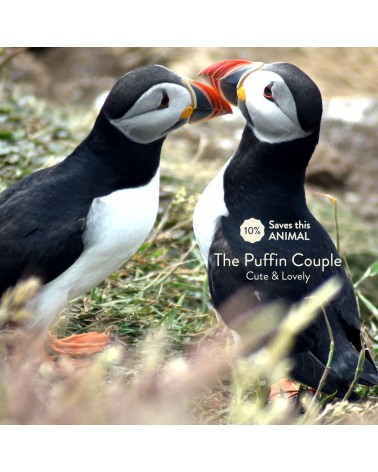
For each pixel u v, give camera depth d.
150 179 9.22
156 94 8.77
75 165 9.15
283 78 8.66
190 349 9.98
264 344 8.39
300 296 8.73
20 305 8.64
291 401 9.04
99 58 22.34
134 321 10.52
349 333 9.12
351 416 8.45
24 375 6.14
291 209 9.07
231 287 8.80
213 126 18.62
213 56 21.42
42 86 20.56
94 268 9.14
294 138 8.83
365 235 15.54
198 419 8.66
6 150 13.10
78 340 9.98
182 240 12.47
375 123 18.56
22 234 8.80
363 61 21.80
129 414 5.40
